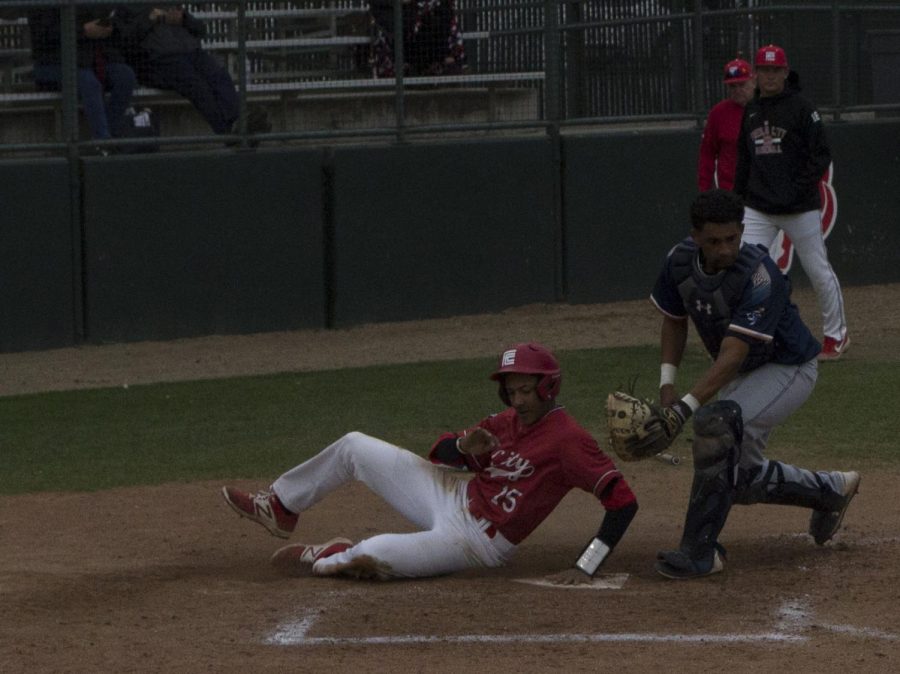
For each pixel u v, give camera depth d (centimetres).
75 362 4131
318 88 4775
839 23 5294
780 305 1898
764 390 1972
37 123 4372
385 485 1994
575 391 3525
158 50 4478
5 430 3241
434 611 1786
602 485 1888
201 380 3838
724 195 1841
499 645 1631
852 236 5347
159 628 1722
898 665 1533
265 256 4559
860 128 5300
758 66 3562
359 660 1577
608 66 5034
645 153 5050
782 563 2039
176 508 2492
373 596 1873
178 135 4625
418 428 3153
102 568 2067
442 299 4809
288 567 2073
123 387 3753
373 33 4894
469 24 5012
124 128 4478
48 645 1648
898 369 3762
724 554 2027
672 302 2023
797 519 2372
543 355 1866
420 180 4725
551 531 2323
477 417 3266
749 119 3616
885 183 5391
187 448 3012
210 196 4456
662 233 5116
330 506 2516
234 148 4538
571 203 4959
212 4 4606
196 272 4469
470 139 4819
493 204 4844
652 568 2033
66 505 2523
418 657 1586
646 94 5112
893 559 2045
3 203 4191
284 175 4544
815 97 5284
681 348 2067
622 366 3875
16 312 4253
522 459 1906
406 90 4881
